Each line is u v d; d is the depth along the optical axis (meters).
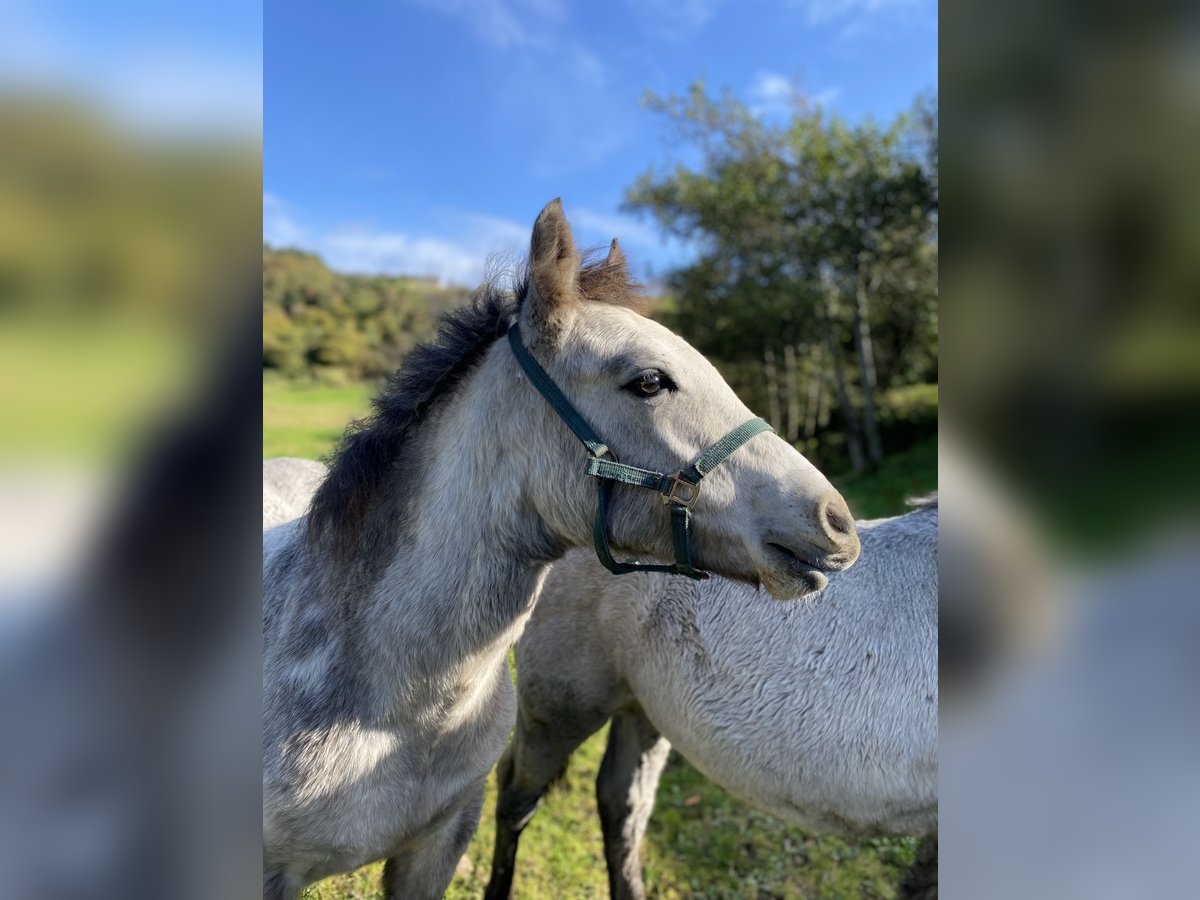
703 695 2.31
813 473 1.50
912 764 2.05
